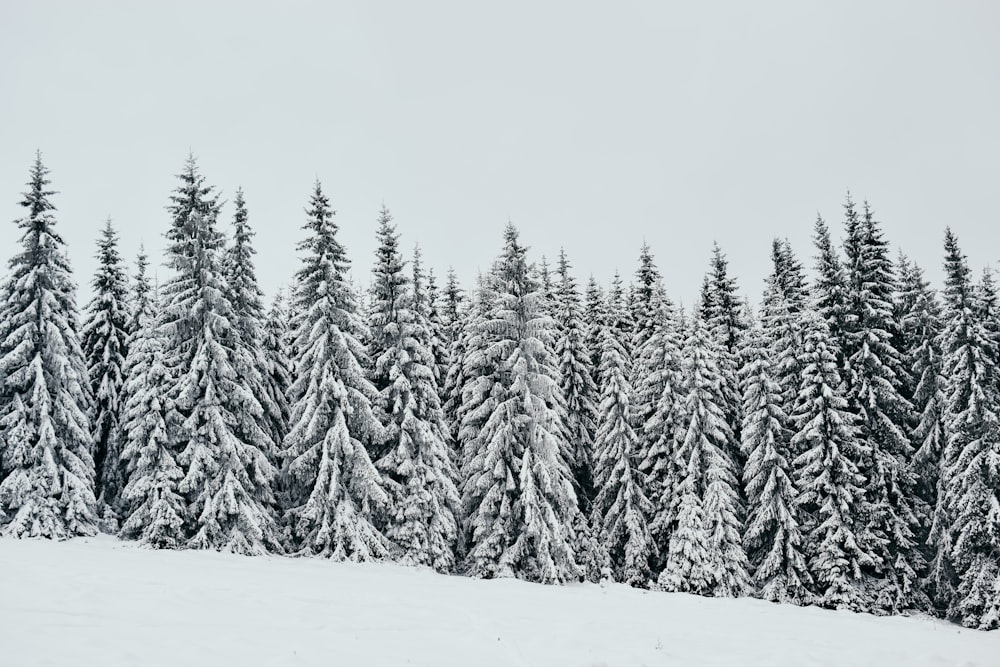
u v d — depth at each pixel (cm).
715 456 3189
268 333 3653
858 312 3228
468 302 4125
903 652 1758
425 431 3062
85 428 3005
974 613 2667
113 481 3209
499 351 3164
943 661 1623
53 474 2791
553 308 4016
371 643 1351
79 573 1817
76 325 3178
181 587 1733
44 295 2994
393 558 2888
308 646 1273
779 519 2973
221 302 2964
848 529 2850
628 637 1658
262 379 3191
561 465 3266
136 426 2855
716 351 3753
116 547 2612
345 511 2855
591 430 3688
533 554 3009
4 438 2831
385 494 2914
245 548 2738
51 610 1352
